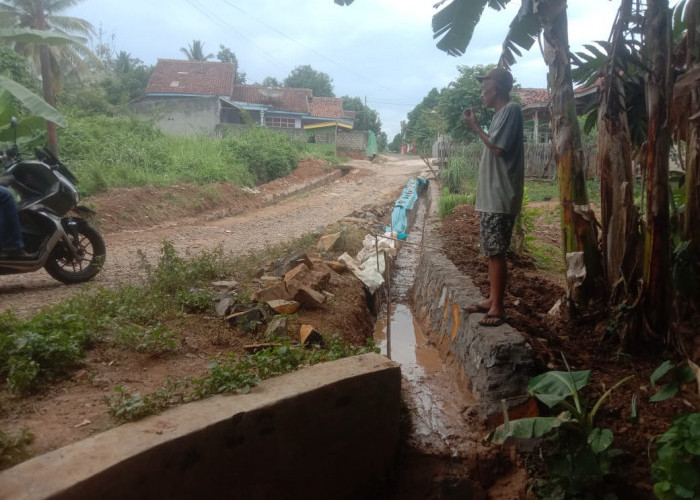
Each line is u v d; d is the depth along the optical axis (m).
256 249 8.78
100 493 2.21
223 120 36.00
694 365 3.12
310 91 45.06
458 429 3.75
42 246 6.15
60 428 2.81
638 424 3.22
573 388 3.17
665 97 3.65
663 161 3.67
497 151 3.79
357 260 8.13
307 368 3.40
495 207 3.87
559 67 4.14
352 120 44.69
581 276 4.20
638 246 3.96
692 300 4.23
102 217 11.30
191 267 5.82
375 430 3.40
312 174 22.95
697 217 4.09
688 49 4.00
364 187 21.30
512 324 4.10
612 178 4.04
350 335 5.14
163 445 2.45
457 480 3.41
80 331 3.86
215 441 2.66
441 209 11.36
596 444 2.90
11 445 2.52
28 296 5.91
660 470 2.67
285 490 3.00
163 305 4.78
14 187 6.31
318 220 13.27
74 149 15.48
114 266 7.65
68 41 11.82
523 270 6.86
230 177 17.42
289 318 4.80
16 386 3.15
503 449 3.46
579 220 4.18
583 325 4.27
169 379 3.20
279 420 2.92
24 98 10.54
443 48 5.55
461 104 20.91
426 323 6.10
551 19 4.10
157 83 36.56
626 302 3.89
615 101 3.97
